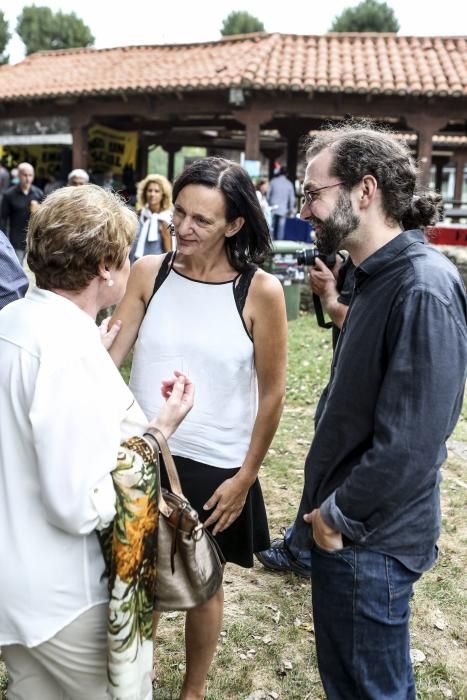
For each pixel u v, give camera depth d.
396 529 1.66
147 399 2.13
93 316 1.64
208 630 2.17
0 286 2.30
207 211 1.95
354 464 1.73
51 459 1.40
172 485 1.75
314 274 2.86
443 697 2.50
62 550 1.49
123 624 1.50
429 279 1.57
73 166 13.83
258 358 2.11
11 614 1.48
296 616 2.96
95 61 15.16
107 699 1.63
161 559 1.69
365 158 1.65
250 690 2.51
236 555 2.25
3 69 16.16
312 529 1.79
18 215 8.91
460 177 19.84
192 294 2.09
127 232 1.62
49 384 1.41
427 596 3.13
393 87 11.00
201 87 11.62
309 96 11.38
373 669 1.75
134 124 16.27
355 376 1.67
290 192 12.12
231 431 2.12
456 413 1.62
